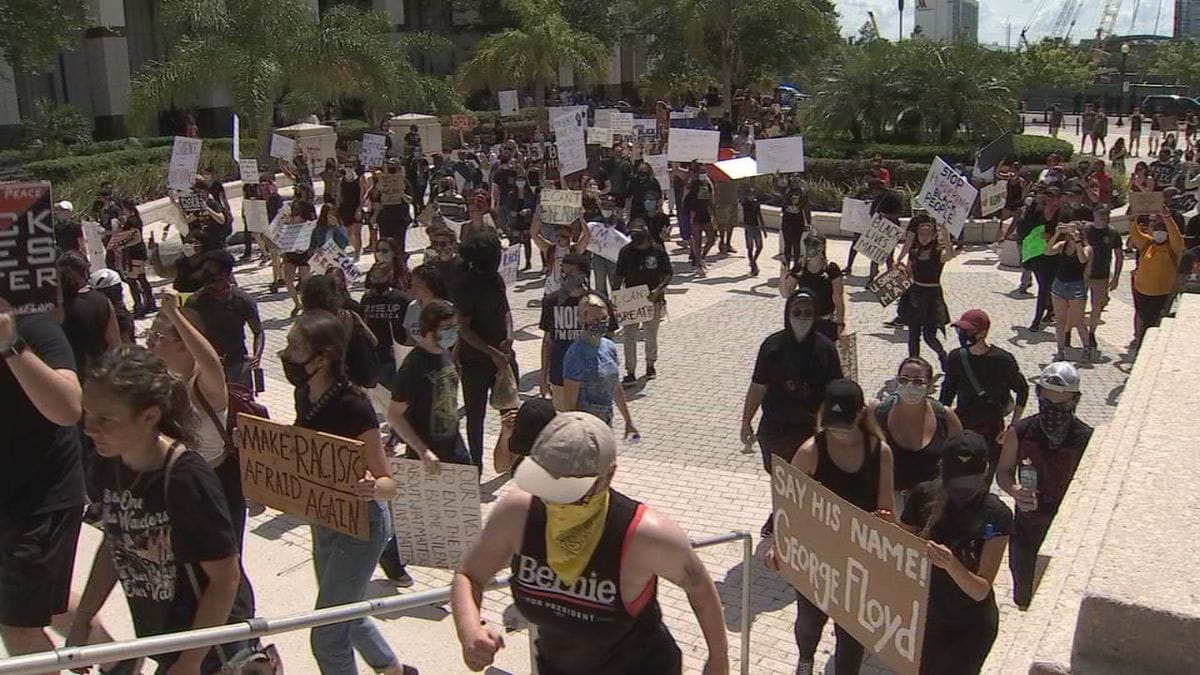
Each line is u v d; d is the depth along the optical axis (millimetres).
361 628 5152
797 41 44656
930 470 6262
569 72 50125
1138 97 65125
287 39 30609
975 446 4805
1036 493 5961
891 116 27609
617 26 49906
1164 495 3295
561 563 3031
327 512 5027
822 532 4719
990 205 19328
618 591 3033
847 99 28125
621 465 9328
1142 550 2920
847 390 5379
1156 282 11844
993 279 17266
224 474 5000
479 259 8297
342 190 19359
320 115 37344
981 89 26984
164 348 5129
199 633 3500
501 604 6652
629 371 11711
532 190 19484
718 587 7020
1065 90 68312
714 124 38531
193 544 3555
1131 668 2674
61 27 28688
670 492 8711
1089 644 2705
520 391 11516
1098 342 13266
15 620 4316
